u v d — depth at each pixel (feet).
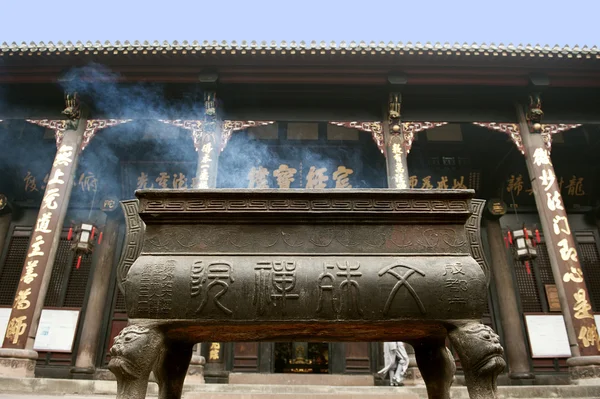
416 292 13.42
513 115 54.60
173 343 16.07
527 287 63.00
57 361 56.49
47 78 51.29
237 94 53.67
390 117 52.31
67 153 50.06
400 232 14.32
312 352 60.08
